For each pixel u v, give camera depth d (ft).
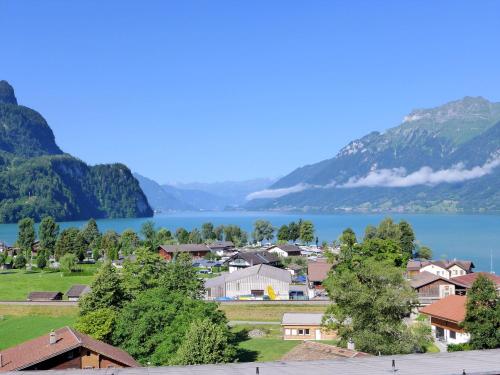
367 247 479.00
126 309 254.27
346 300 213.87
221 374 100.27
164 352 220.23
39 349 187.52
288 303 361.71
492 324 212.64
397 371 99.09
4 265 625.41
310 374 98.73
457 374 97.30
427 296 390.42
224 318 255.29
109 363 185.57
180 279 324.39
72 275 548.72
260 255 598.75
